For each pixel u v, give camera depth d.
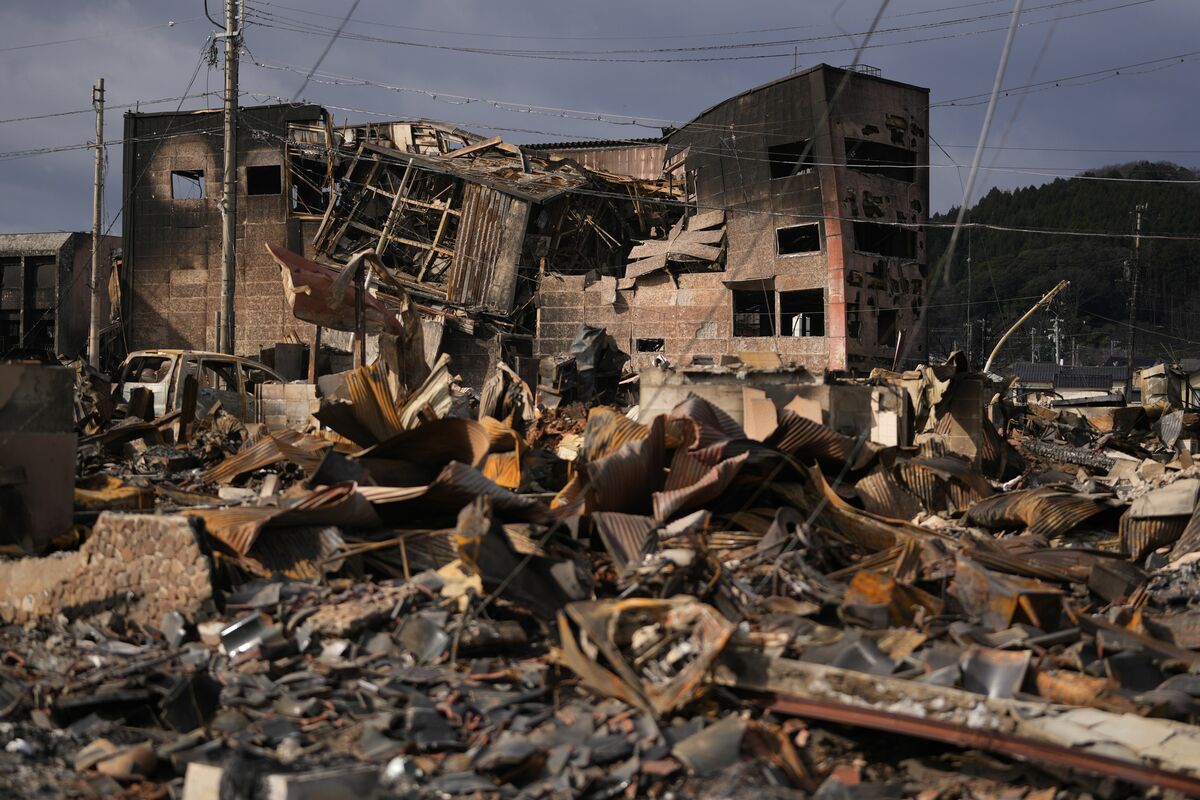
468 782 4.58
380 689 5.64
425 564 7.59
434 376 13.30
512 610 6.81
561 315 40.72
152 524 6.79
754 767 4.75
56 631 6.72
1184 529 10.27
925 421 16.91
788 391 12.02
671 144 44.38
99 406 17.11
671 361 39.06
